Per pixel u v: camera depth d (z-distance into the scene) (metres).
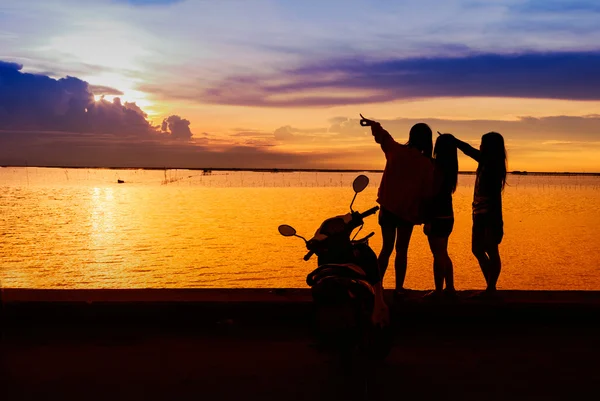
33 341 7.08
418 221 7.33
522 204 79.50
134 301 7.60
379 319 5.37
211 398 5.47
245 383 5.83
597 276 26.23
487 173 7.46
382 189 7.32
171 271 27.23
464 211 64.12
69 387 5.71
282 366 6.30
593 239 39.16
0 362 6.39
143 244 36.62
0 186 135.25
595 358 6.56
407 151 7.20
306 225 48.19
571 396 5.55
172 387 5.73
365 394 5.41
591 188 157.62
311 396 5.52
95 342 7.05
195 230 44.66
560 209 69.25
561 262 29.88
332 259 5.62
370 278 5.58
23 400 5.40
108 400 5.42
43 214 59.34
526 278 25.67
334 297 5.06
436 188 7.21
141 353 6.69
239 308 7.59
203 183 179.12
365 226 45.50
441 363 6.42
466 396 5.54
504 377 6.02
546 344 7.01
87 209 66.62
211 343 7.04
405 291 8.03
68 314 7.57
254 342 7.08
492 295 7.72
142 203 77.69
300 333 7.41
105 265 28.91
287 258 31.02
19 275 26.41
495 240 7.55
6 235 41.28
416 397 5.52
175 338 7.21
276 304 7.58
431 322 7.53
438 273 7.51
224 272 26.97
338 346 5.09
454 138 7.39
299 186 159.75
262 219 53.81
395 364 6.39
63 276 26.16
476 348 6.90
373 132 7.38
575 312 7.55
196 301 7.59
